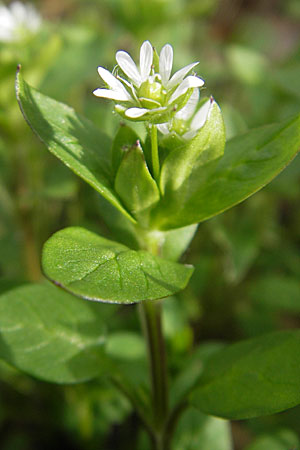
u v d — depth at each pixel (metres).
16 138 0.13
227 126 0.12
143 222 0.08
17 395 0.13
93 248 0.08
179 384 0.11
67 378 0.09
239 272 0.14
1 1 0.24
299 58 0.15
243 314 0.15
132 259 0.08
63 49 0.15
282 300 0.14
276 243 0.17
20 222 0.13
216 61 0.23
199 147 0.08
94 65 0.15
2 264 0.14
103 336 0.09
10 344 0.09
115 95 0.08
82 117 0.09
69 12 0.26
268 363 0.09
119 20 0.18
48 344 0.09
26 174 0.13
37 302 0.09
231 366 0.09
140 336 0.12
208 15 0.24
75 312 0.10
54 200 0.16
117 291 0.07
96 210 0.16
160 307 0.09
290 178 0.14
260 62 0.17
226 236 0.14
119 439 0.13
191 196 0.08
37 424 0.13
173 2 0.18
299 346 0.09
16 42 0.14
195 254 0.16
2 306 0.09
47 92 0.14
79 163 0.08
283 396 0.08
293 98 0.15
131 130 0.08
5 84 0.12
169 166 0.08
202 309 0.15
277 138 0.08
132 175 0.08
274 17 0.26
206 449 0.11
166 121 0.08
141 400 0.10
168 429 0.09
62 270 0.07
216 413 0.09
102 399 0.12
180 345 0.12
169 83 0.08
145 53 0.08
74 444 0.13
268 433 0.12
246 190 0.08
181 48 0.21
